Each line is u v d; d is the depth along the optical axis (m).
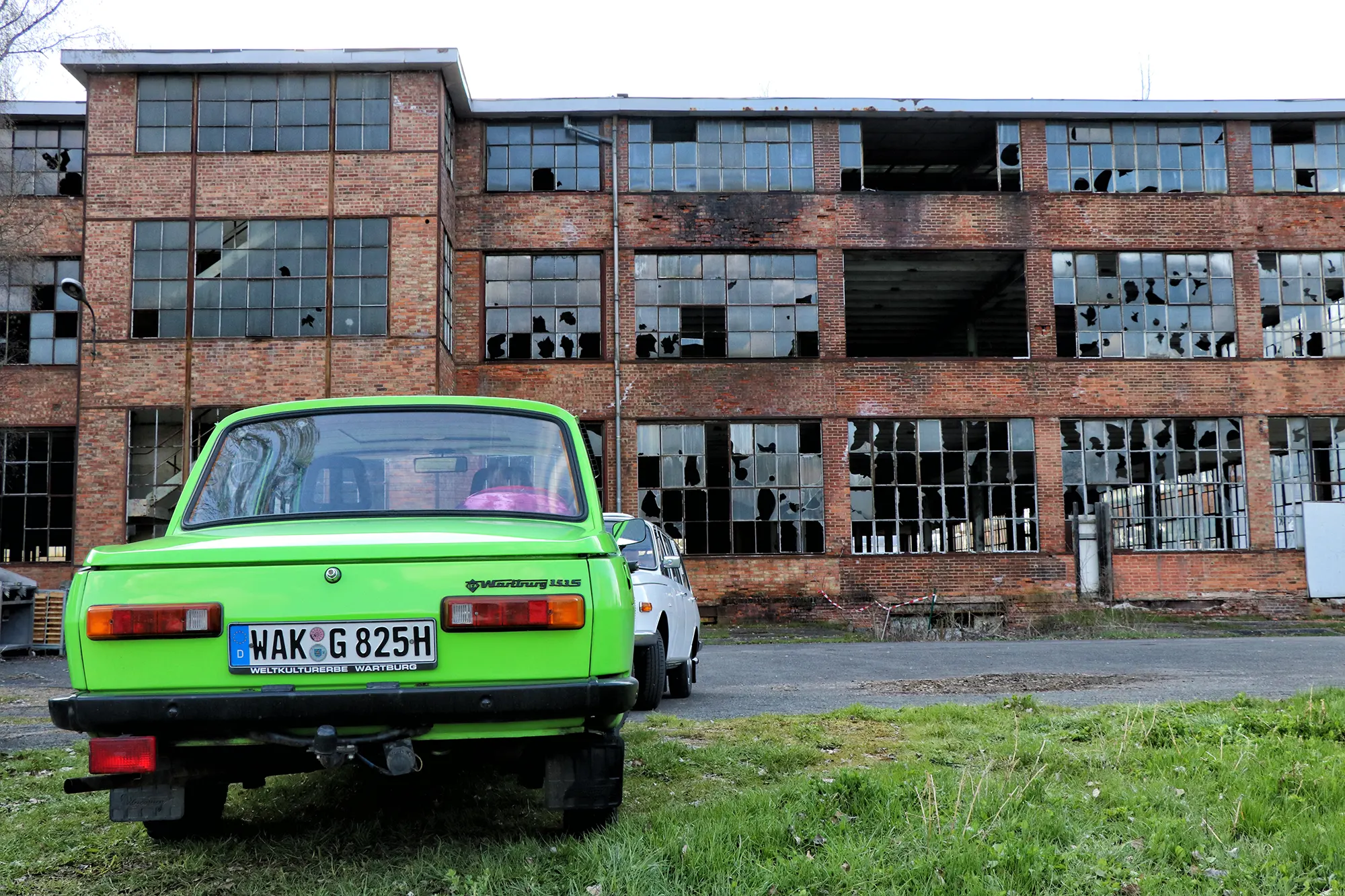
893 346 33.44
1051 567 22.67
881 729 6.82
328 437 4.68
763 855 3.79
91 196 20.97
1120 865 3.73
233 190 20.97
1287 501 23.28
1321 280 23.97
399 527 4.21
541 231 22.89
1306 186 24.12
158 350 20.67
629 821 4.20
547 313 22.84
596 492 4.61
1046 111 23.50
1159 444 23.31
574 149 23.28
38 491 22.70
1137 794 4.72
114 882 3.80
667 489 22.48
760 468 22.70
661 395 22.62
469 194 22.84
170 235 20.94
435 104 21.17
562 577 3.77
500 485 4.56
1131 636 18.62
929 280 26.25
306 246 20.89
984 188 27.55
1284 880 3.55
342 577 3.71
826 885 3.51
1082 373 23.22
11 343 22.75
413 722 3.66
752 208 23.23
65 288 19.31
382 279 20.83
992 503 23.00
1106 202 23.67
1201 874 3.65
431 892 3.60
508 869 3.71
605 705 3.70
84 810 4.90
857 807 4.37
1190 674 10.80
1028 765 5.55
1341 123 24.27
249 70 21.14
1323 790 4.62
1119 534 23.02
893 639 18.94
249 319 20.77
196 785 4.19
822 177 23.42
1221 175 23.98
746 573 22.34
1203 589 22.86
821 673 11.70
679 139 23.41
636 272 23.00
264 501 4.47
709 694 9.59
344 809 4.72
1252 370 23.44
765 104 23.17
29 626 15.29
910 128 24.17
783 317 23.11
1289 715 6.53
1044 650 14.77
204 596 3.70
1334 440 23.52
